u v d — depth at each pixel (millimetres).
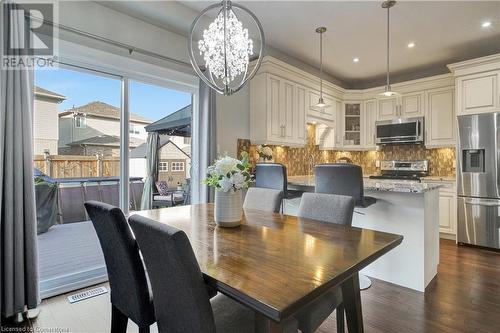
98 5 2580
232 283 980
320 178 2566
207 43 1889
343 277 1065
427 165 4684
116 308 1571
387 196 2604
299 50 3947
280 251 1297
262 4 2805
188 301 982
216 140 3375
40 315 2059
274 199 2260
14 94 1933
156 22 2941
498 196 3430
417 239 2436
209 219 1925
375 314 2053
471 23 3160
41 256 2857
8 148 1903
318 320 1301
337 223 1835
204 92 3289
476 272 2797
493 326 1897
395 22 3148
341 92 4996
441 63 4418
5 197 1897
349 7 2861
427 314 2049
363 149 5188
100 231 1469
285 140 3867
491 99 3498
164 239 966
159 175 3336
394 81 5098
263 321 997
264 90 3656
